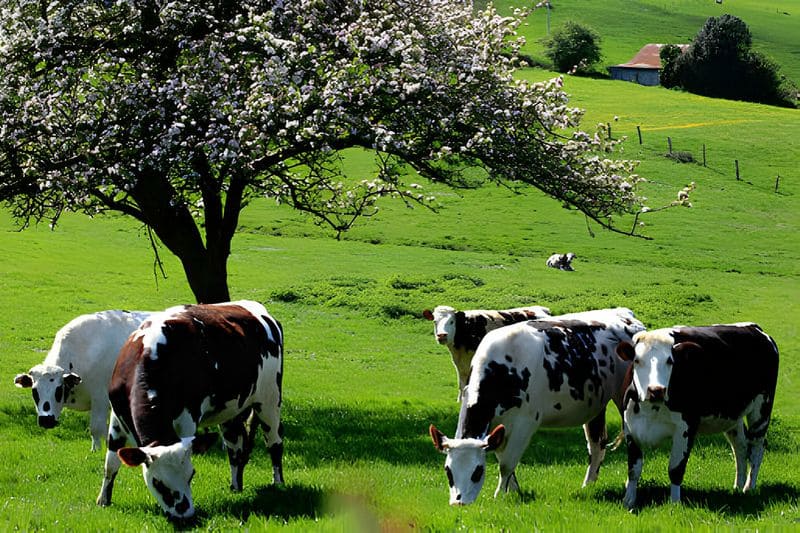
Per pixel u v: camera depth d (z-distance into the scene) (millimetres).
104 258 51219
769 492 12484
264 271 49750
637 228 65000
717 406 12055
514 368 12258
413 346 37094
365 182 21125
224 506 11102
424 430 18906
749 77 136875
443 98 18875
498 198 71750
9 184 18703
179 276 48156
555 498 11844
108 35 19469
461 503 10961
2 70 18750
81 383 15477
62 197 18703
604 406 13391
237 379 11680
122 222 62375
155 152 17500
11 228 56719
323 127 18172
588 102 113625
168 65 19391
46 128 18266
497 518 9695
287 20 19234
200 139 18156
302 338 37375
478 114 19094
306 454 15695
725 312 43812
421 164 19281
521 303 43062
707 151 86750
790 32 182500
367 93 17984
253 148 17719
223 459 14930
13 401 19922
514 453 12312
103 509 10578
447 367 33719
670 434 11656
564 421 12945
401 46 18406
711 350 11953
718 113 108438
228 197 20141
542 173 19250
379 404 22656
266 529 8688
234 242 57781
